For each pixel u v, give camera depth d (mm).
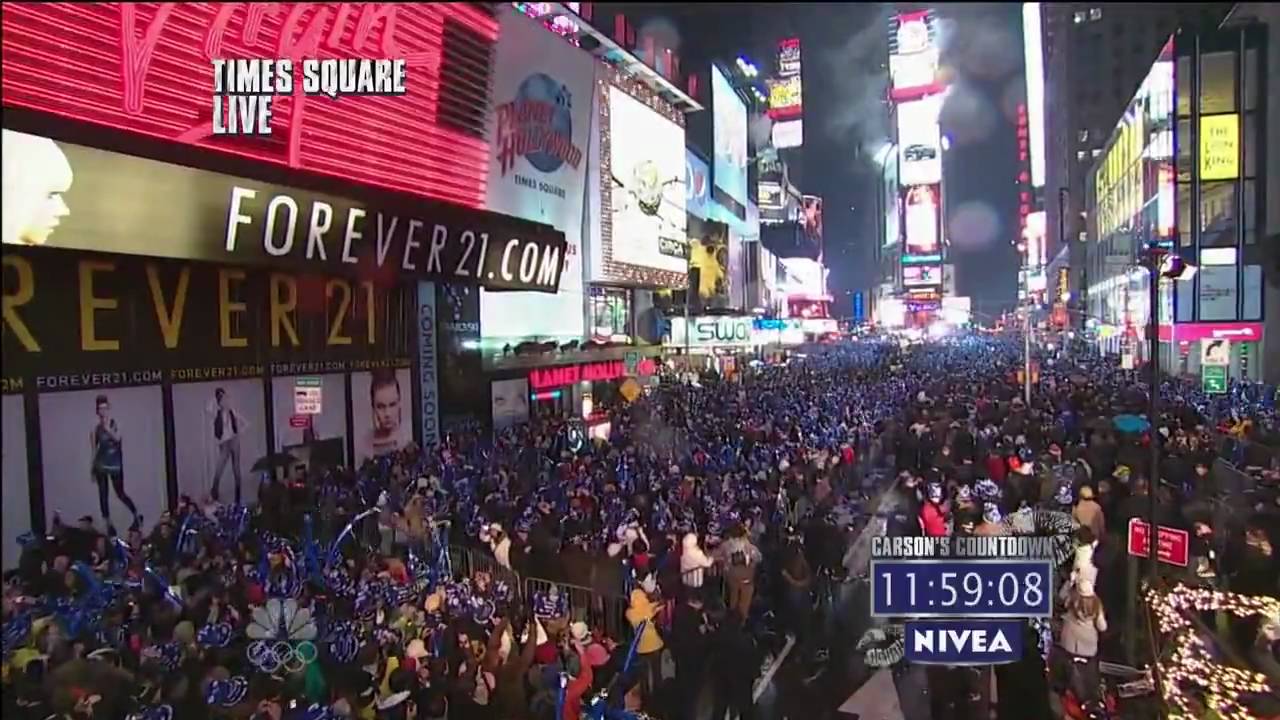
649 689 11656
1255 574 12273
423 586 11961
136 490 17078
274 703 9070
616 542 13719
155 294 17656
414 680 10000
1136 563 12711
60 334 15727
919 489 14609
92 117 15656
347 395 22969
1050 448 19125
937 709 9867
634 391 33344
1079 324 115188
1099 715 10305
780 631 13742
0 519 14516
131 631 10148
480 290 28938
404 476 18219
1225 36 45438
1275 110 43781
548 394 33719
